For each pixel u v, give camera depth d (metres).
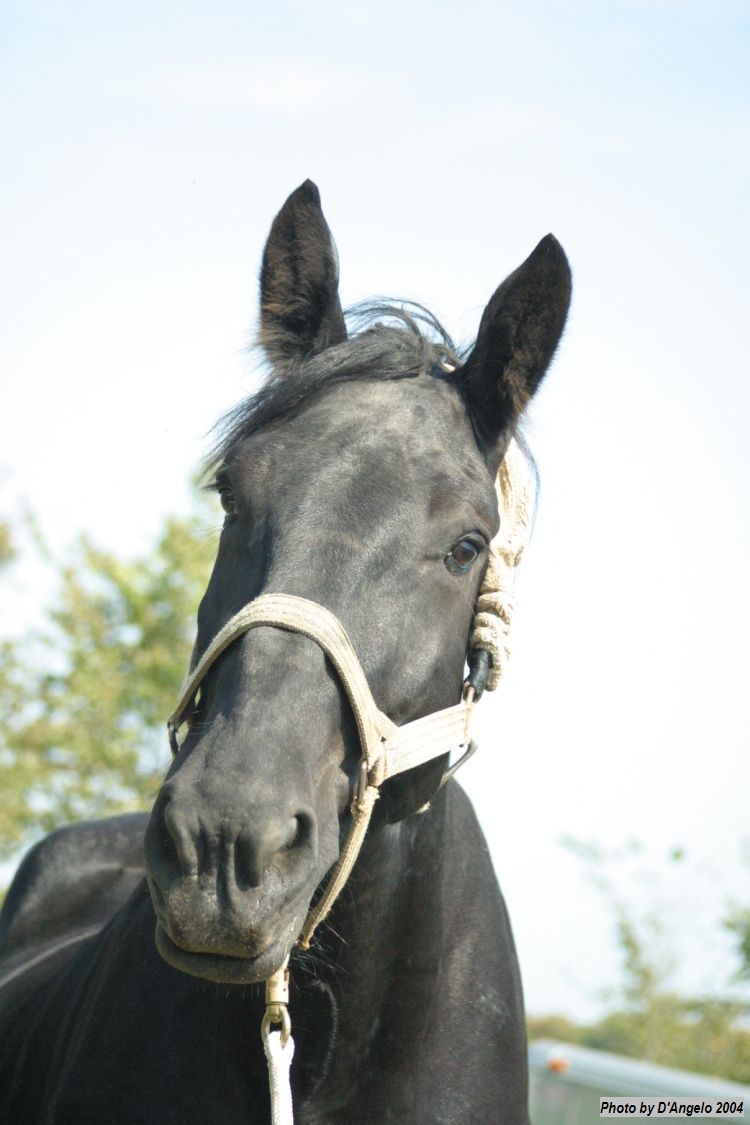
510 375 5.73
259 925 4.15
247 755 4.32
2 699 27.41
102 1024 5.61
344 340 6.25
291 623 4.69
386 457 5.16
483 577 5.63
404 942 5.39
